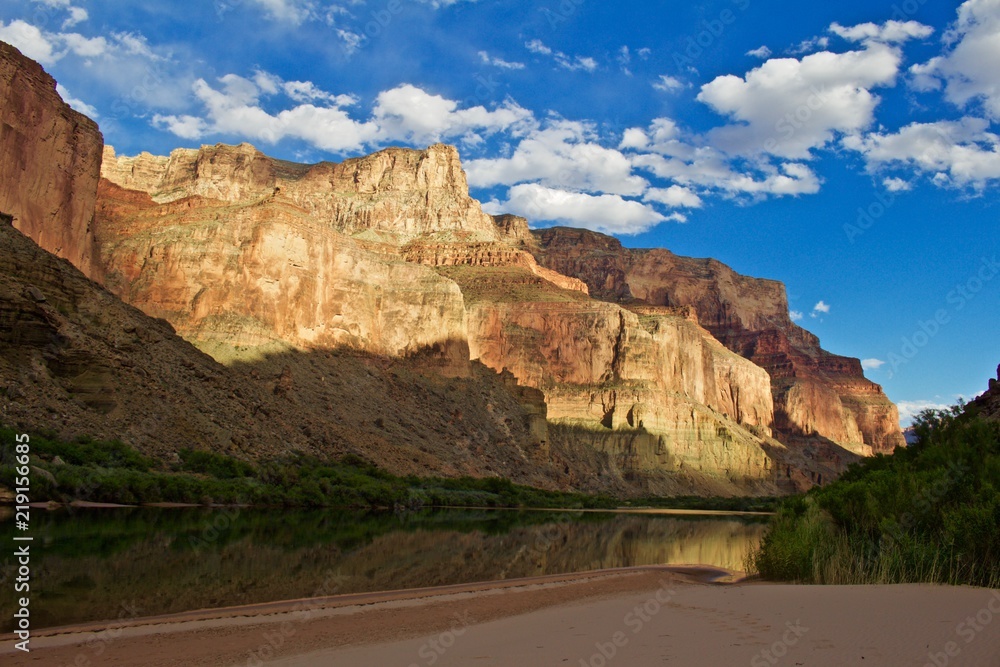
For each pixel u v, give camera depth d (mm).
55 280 83188
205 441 85500
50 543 40844
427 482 125250
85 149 123750
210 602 29016
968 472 36344
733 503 185125
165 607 27609
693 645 20141
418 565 44281
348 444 122125
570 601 31734
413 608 29250
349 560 44156
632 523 104750
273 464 89625
